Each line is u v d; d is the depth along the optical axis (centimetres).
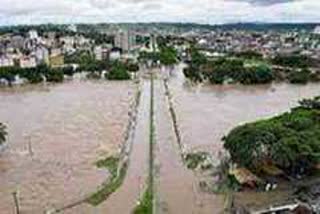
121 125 15812
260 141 10150
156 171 11100
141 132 15250
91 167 11525
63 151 12862
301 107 15575
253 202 9119
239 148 10419
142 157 12419
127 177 10831
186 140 13725
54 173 11144
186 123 15962
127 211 8894
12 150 13062
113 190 9925
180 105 19550
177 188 9981
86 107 19300
